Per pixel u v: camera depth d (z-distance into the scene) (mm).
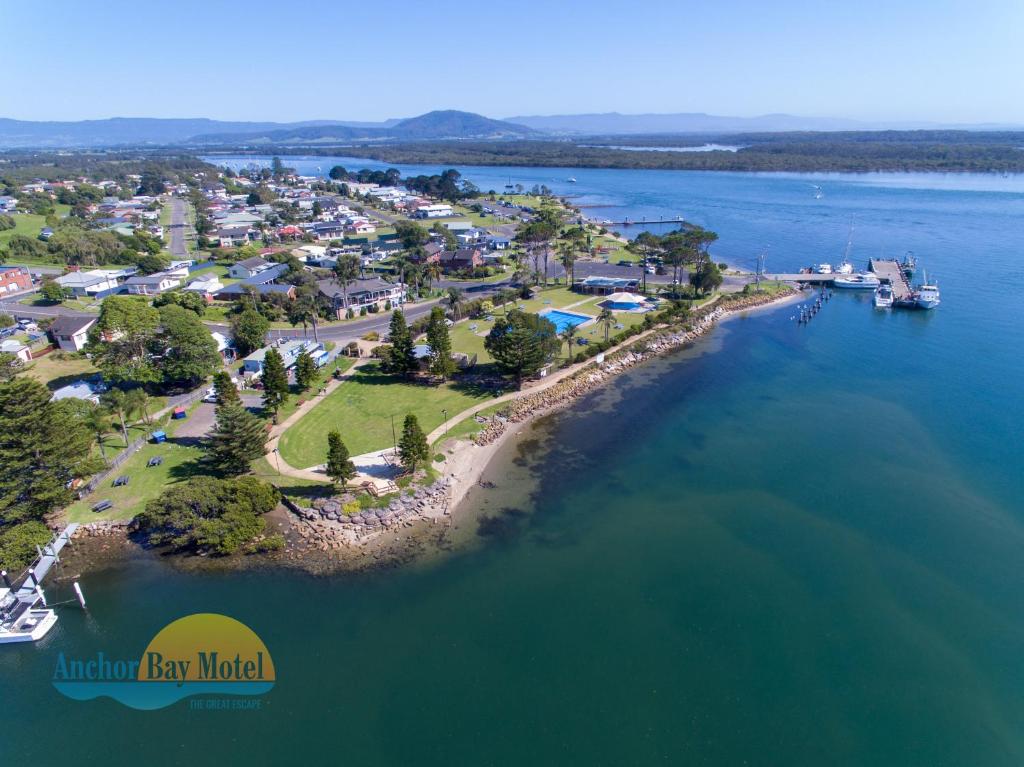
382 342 101000
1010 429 72125
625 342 103062
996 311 116688
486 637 44094
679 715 38250
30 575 49844
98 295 127188
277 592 48375
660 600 47562
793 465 66562
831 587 48656
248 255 165375
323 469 63281
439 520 57562
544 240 144000
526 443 72625
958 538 54000
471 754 35938
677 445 71562
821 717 38062
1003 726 37344
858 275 141750
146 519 53906
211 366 81312
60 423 55250
